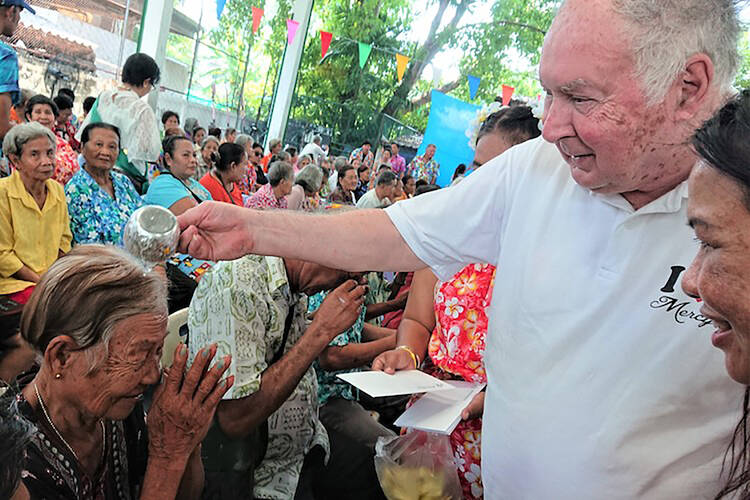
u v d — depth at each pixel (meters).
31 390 1.18
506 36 18.09
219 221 1.25
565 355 1.11
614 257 1.06
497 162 1.31
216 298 1.60
